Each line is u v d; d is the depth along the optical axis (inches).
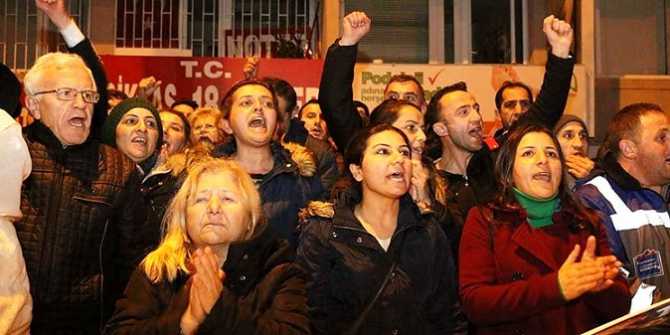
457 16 316.5
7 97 124.1
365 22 152.3
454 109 156.4
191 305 93.6
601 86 292.7
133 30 320.8
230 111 144.7
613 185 136.9
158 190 143.8
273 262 104.9
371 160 122.3
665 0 312.5
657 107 142.3
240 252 102.7
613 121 144.4
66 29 146.4
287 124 169.0
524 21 316.2
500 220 121.3
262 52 324.8
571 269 106.1
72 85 122.3
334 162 160.9
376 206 123.6
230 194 105.1
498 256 118.9
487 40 316.2
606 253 121.0
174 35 323.6
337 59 151.6
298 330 99.2
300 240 122.1
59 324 117.2
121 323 98.7
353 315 117.3
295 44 321.7
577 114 268.7
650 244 132.9
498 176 126.3
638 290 125.1
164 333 94.1
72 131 121.5
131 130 154.3
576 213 123.1
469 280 116.6
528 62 315.3
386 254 119.4
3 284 97.7
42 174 119.3
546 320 117.0
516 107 193.6
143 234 125.3
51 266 116.4
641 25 312.3
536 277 109.4
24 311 100.3
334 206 124.1
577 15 278.4
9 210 100.7
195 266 93.6
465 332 121.6
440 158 163.6
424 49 314.7
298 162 143.4
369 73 264.5
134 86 259.6
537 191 122.0
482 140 156.6
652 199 137.6
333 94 151.6
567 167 148.4
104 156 125.8
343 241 119.8
